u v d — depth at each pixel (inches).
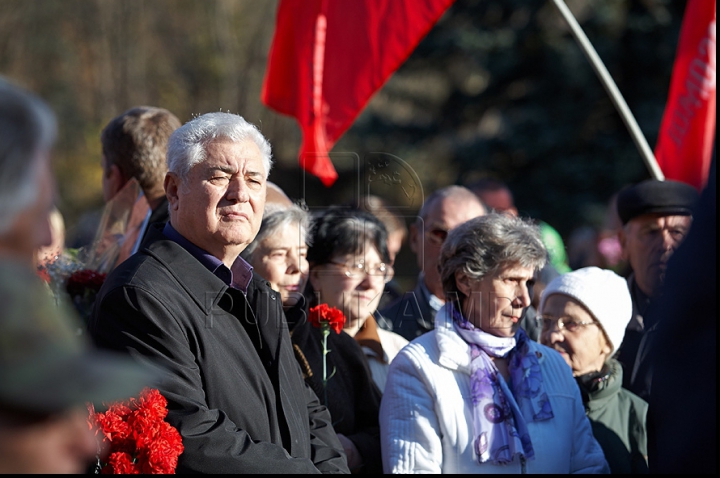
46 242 96.2
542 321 250.7
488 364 214.2
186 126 201.0
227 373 186.2
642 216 273.1
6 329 78.5
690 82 349.4
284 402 196.7
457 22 1055.6
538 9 988.6
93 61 1561.3
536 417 212.5
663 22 920.9
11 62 1472.7
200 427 172.4
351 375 240.4
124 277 183.3
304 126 373.7
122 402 163.6
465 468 206.4
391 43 365.1
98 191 1385.3
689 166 347.9
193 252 198.7
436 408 211.0
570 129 964.0
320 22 370.6
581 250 579.5
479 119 1098.1
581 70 951.0
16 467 80.7
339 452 212.7
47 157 93.1
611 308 242.5
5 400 78.3
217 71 1642.5
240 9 1683.1
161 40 1651.1
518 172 1016.9
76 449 86.0
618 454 230.2
